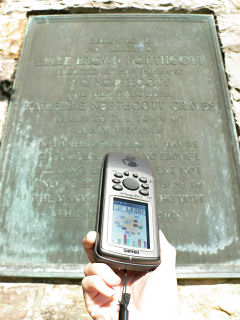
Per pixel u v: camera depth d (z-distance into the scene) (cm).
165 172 59
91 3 85
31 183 59
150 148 62
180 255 52
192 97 68
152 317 25
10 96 72
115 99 68
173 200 56
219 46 77
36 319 48
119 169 33
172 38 78
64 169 60
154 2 86
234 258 51
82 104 68
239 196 57
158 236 29
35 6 87
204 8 85
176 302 26
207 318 48
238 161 60
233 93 71
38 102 68
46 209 56
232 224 54
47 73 73
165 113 66
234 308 49
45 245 53
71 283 52
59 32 80
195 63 73
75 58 75
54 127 65
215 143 62
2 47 81
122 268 27
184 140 63
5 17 87
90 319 48
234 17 83
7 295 50
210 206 56
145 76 72
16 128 65
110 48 77
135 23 81
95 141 63
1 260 52
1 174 60
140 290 27
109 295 24
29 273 50
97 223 29
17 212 56
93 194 57
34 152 62
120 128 64
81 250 53
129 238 28
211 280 51
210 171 59
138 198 31
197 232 53
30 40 79
